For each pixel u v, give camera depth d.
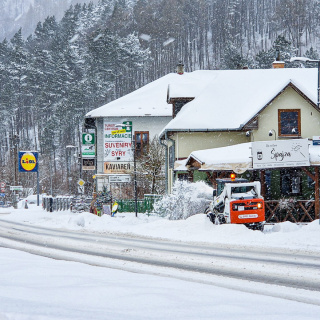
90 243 21.11
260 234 21.59
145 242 21.19
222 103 40.19
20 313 6.25
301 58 25.83
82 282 9.50
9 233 26.89
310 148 29.56
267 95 38.41
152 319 6.36
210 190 32.59
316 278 11.78
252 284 11.02
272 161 27.73
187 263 14.55
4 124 164.38
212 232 22.97
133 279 10.41
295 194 33.69
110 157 54.22
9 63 195.62
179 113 42.72
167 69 182.50
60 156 140.00
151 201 40.50
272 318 6.64
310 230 21.36
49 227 31.45
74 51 186.12
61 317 6.14
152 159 48.62
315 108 35.97
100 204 40.53
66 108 143.25
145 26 189.75
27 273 10.74
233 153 30.48
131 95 59.88
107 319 6.18
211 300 7.97
